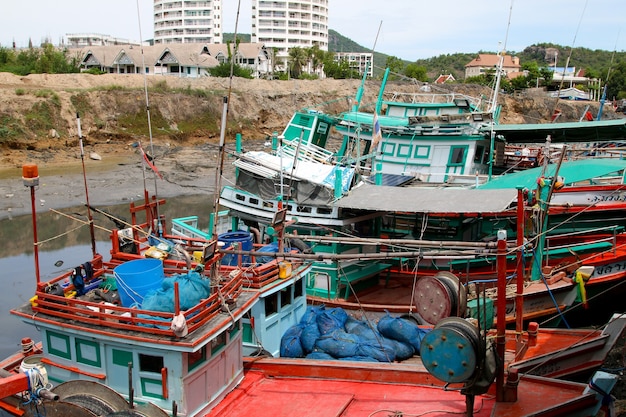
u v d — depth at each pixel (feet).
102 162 148.97
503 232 26.30
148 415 26.08
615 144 87.76
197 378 29.25
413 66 297.94
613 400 26.50
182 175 135.23
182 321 27.30
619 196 57.21
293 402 31.17
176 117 189.98
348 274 50.78
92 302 31.14
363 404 30.81
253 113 215.10
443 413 28.58
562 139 70.69
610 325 37.68
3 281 66.74
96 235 87.15
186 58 279.69
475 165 69.31
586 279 47.65
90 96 176.65
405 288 54.29
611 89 204.03
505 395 27.43
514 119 240.53
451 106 76.69
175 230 65.82
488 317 41.78
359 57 402.72
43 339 31.81
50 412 27.37
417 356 40.47
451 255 29.84
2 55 237.25
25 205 101.86
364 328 41.78
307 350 38.75
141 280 31.81
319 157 65.36
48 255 77.05
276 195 53.98
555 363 35.22
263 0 465.06
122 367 29.48
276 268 38.22
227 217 67.87
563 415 25.94
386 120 74.54
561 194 57.82
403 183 64.39
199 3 402.31
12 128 151.12
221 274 35.27
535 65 275.39
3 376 29.50
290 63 332.19
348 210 51.85
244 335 37.42
